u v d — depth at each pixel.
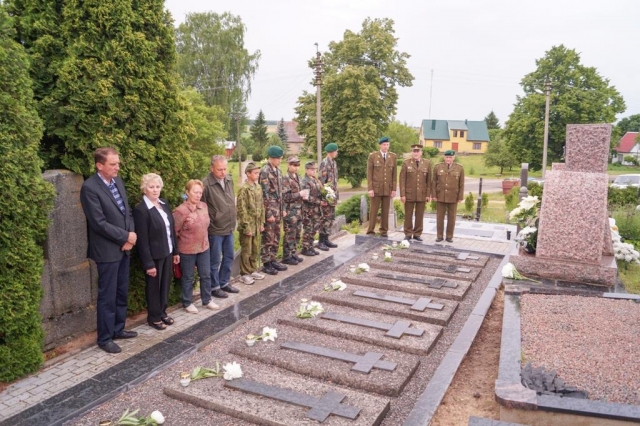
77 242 5.07
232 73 35.19
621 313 4.72
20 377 4.25
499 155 44.47
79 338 5.07
